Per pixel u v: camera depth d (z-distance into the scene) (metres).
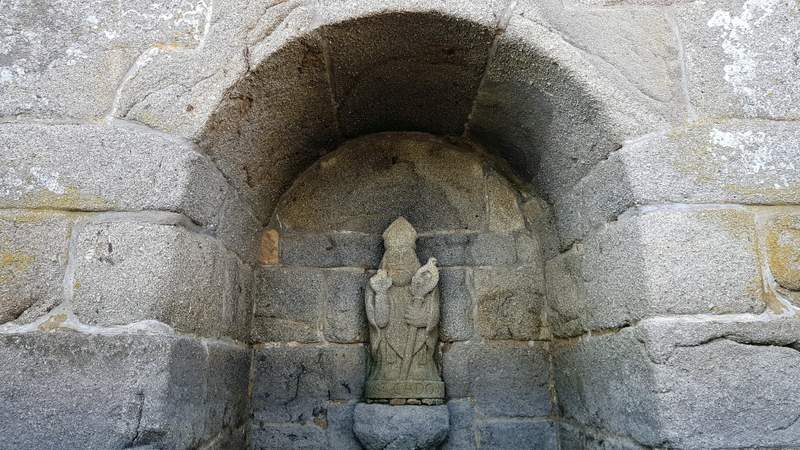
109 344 1.49
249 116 1.89
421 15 1.80
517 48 1.84
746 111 1.73
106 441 1.44
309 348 2.37
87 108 1.68
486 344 2.39
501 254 2.49
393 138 2.61
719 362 1.52
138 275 1.54
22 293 1.53
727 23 1.81
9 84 1.68
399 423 2.12
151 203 1.61
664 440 1.49
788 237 1.63
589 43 1.79
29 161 1.62
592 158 1.89
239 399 2.16
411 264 2.35
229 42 1.78
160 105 1.70
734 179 1.66
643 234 1.62
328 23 1.79
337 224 2.52
